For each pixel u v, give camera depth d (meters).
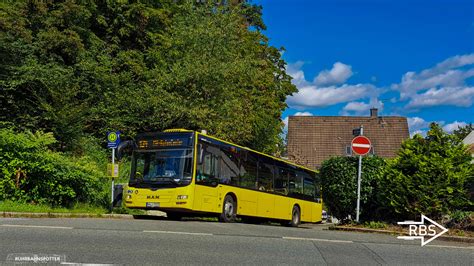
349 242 11.14
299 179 25.52
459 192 14.27
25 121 22.86
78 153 23.48
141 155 17.66
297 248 9.76
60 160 17.05
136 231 11.38
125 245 9.06
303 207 25.64
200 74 27.59
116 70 30.12
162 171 17.17
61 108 22.94
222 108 27.94
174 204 16.70
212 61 28.19
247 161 20.53
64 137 23.03
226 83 28.92
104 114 27.19
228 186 18.89
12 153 15.86
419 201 14.26
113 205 19.00
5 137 15.88
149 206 17.00
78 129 23.61
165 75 27.95
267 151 38.00
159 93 27.50
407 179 14.47
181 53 30.03
